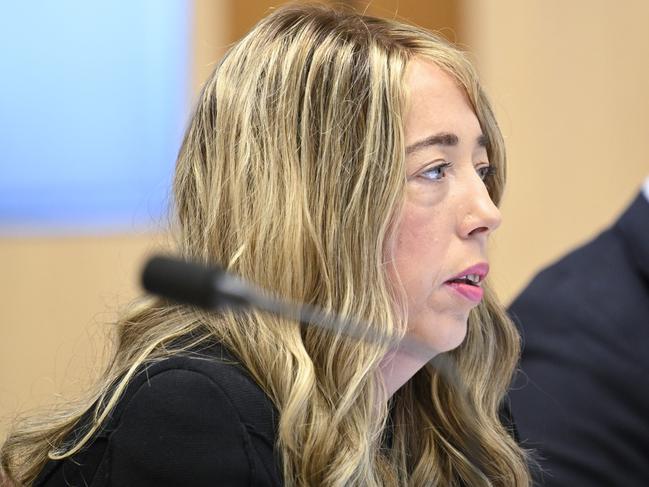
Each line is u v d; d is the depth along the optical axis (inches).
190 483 130.9
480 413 164.1
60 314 378.6
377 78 143.6
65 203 372.8
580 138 375.9
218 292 102.3
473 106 151.5
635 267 215.3
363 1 324.8
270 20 153.4
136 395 134.6
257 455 133.3
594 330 209.6
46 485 140.6
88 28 360.8
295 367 138.1
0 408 318.0
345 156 142.8
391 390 150.3
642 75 373.7
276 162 143.9
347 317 140.4
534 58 374.3
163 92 361.7
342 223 141.9
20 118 366.6
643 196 221.6
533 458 183.9
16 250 377.7
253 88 147.3
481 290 148.9
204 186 150.0
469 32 371.6
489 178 158.4
